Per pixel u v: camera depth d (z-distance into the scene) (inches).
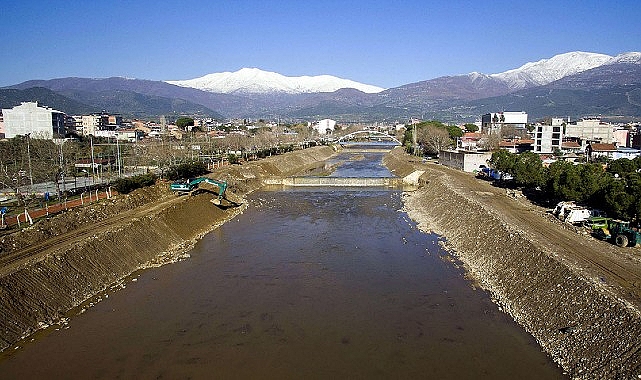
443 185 3567.9
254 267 2059.5
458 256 2196.1
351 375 1207.6
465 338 1389.0
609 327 1202.6
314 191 4274.1
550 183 2691.9
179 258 2177.7
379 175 5393.7
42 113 6653.5
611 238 1920.5
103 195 2797.7
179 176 3582.7
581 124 6781.5
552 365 1226.6
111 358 1286.9
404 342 1376.7
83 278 1732.3
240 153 6008.9
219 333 1439.5
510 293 1667.1
